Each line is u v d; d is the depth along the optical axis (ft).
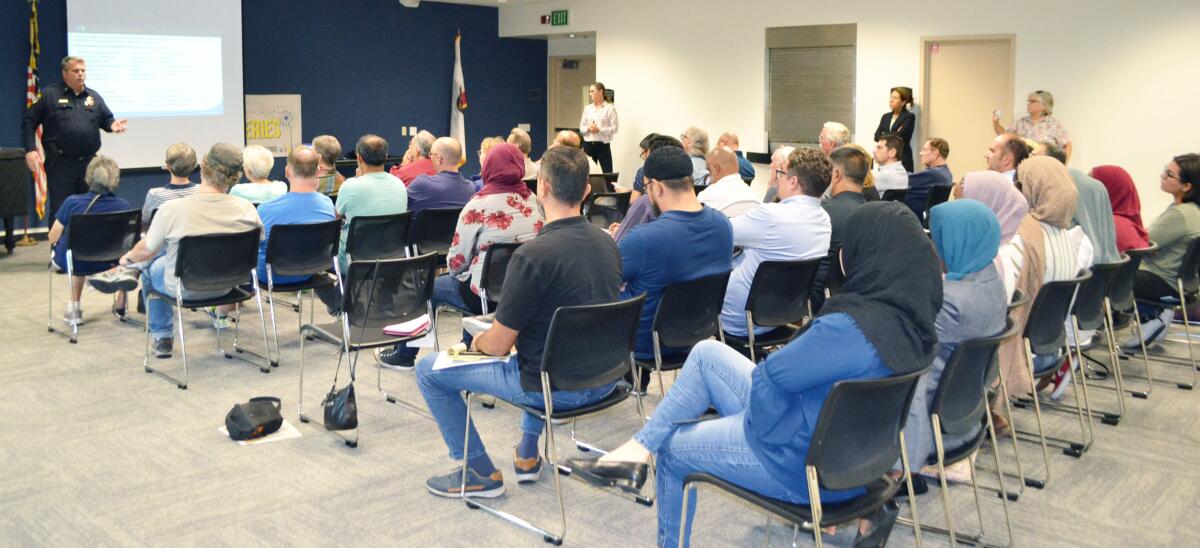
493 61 48.39
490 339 10.18
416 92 45.88
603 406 10.74
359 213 18.47
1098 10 29.09
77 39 32.86
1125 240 16.97
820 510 7.68
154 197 18.69
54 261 19.26
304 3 41.42
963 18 31.89
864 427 7.90
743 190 15.79
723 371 9.18
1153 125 28.48
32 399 15.20
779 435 7.90
